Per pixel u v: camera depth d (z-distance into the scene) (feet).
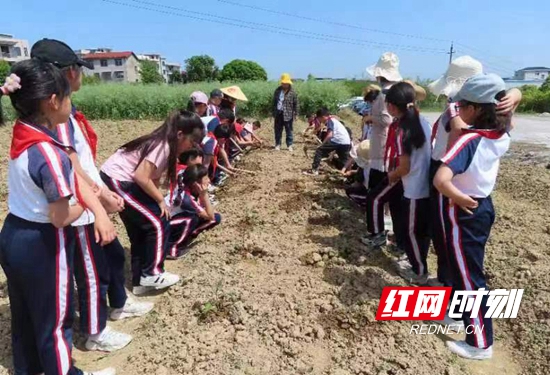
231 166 24.08
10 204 7.02
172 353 9.09
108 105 57.16
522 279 12.21
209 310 10.31
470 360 9.43
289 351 9.20
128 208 10.87
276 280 11.96
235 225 16.28
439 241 10.15
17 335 7.92
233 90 25.00
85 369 8.88
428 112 87.35
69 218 6.80
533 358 9.50
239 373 8.54
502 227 16.25
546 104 97.86
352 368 8.79
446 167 8.32
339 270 12.49
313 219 16.72
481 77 8.31
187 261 13.53
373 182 14.98
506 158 33.81
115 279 10.15
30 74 6.36
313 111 57.00
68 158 6.85
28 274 7.02
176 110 10.80
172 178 11.03
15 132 6.70
